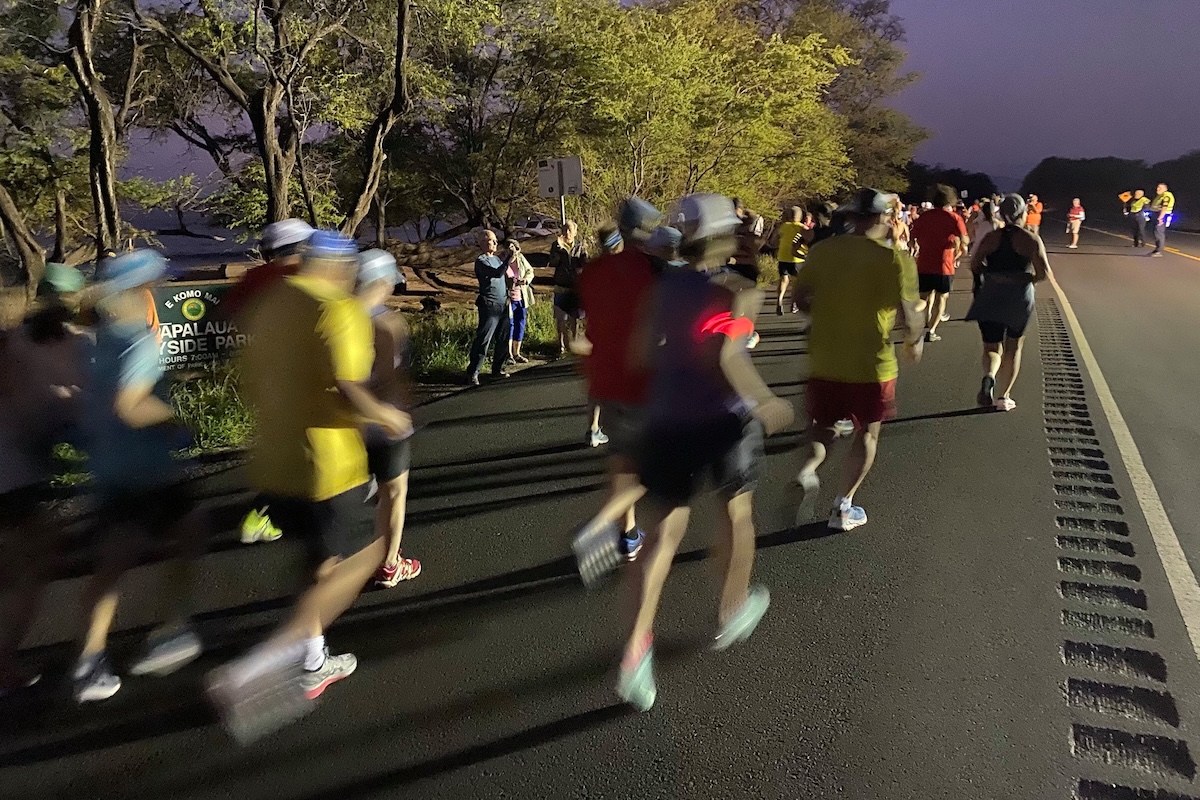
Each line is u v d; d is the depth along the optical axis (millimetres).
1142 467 5953
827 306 4645
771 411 3570
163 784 2953
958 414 7355
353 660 3635
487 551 4762
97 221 10359
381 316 3938
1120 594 4156
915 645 3723
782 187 25547
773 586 4281
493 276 8656
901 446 6488
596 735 3178
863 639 3781
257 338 3154
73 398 3586
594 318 3963
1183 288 16312
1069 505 5273
